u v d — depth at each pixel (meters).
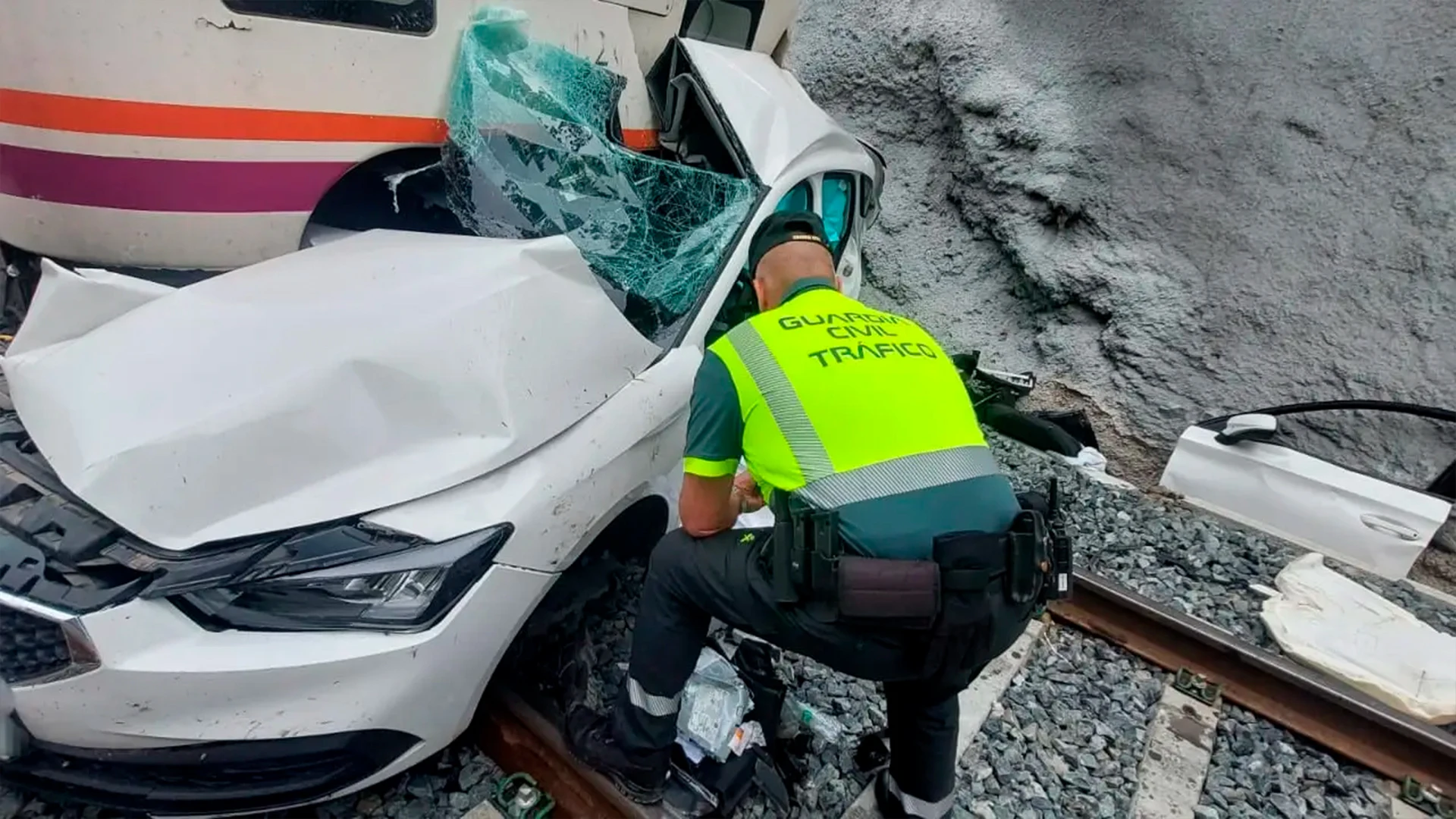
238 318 1.88
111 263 2.28
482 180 2.68
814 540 1.67
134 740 1.61
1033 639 2.85
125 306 2.04
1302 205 4.02
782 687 2.19
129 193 2.16
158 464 1.61
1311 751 2.57
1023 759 2.40
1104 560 3.32
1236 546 3.48
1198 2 4.23
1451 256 3.72
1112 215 4.48
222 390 1.72
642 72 3.26
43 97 2.04
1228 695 2.71
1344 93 3.93
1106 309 4.50
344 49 2.29
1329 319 3.97
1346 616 2.95
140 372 1.76
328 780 1.78
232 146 2.20
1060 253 4.67
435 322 1.88
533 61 2.71
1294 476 3.54
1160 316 4.34
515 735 2.14
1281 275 4.07
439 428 1.83
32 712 1.57
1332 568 3.39
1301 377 4.04
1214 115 4.21
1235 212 4.17
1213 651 2.80
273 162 2.28
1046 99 4.66
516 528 1.83
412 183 2.80
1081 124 4.56
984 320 5.07
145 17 1.99
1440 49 3.73
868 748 2.25
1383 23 3.84
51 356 1.88
